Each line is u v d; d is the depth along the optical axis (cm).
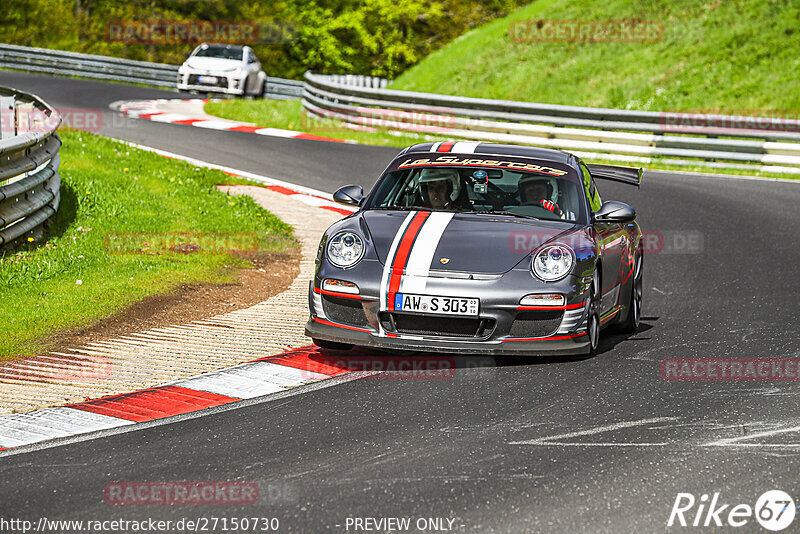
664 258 3725
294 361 2266
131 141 6397
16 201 3094
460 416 1866
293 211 4475
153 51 16900
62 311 2583
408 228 2355
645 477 1554
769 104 8006
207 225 3831
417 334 2200
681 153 6550
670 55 9025
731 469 1594
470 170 2591
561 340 2208
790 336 2570
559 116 6869
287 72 17288
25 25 16412
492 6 16538
